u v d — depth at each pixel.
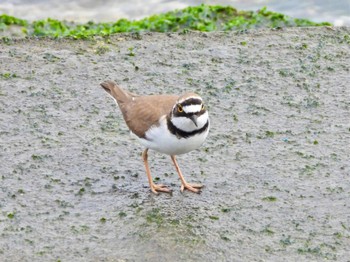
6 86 15.94
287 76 16.67
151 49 17.84
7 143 13.82
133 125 12.22
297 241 11.09
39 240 11.06
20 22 20.58
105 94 15.80
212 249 10.84
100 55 17.52
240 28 20.31
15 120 14.66
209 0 23.69
